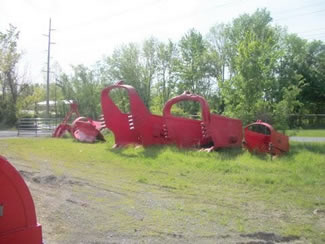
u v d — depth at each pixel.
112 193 7.29
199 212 5.98
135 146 14.82
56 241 4.63
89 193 7.27
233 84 18.39
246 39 18.86
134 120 14.39
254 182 8.28
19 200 3.25
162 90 55.22
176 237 4.84
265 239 4.81
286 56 54.38
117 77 50.91
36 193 7.16
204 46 55.47
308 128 40.72
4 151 14.29
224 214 5.88
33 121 26.89
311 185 8.04
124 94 43.78
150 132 14.67
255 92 17.78
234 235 4.93
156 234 4.94
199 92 52.50
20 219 3.26
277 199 6.85
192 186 7.93
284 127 17.67
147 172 9.58
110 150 14.25
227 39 55.03
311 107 56.00
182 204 6.48
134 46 51.50
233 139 14.31
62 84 49.22
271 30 43.69
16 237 3.22
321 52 59.59
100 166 10.60
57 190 7.50
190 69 52.47
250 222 5.48
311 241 4.77
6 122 42.22
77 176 9.02
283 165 10.33
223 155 12.27
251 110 17.73
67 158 12.24
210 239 4.78
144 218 5.64
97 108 47.53
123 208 6.20
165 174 9.29
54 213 5.84
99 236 4.84
